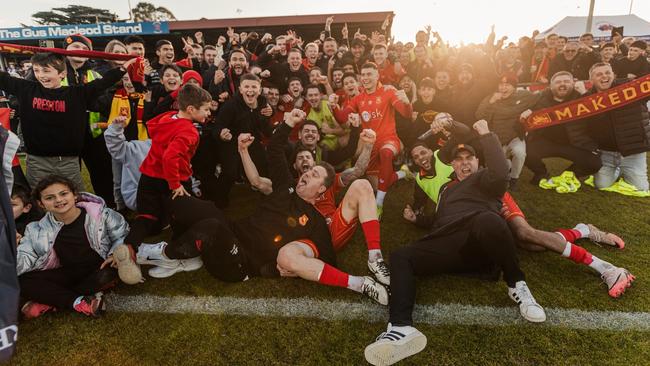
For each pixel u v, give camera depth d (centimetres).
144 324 207
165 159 237
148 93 382
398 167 488
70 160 306
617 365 169
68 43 364
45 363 181
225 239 217
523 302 200
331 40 668
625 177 392
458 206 239
